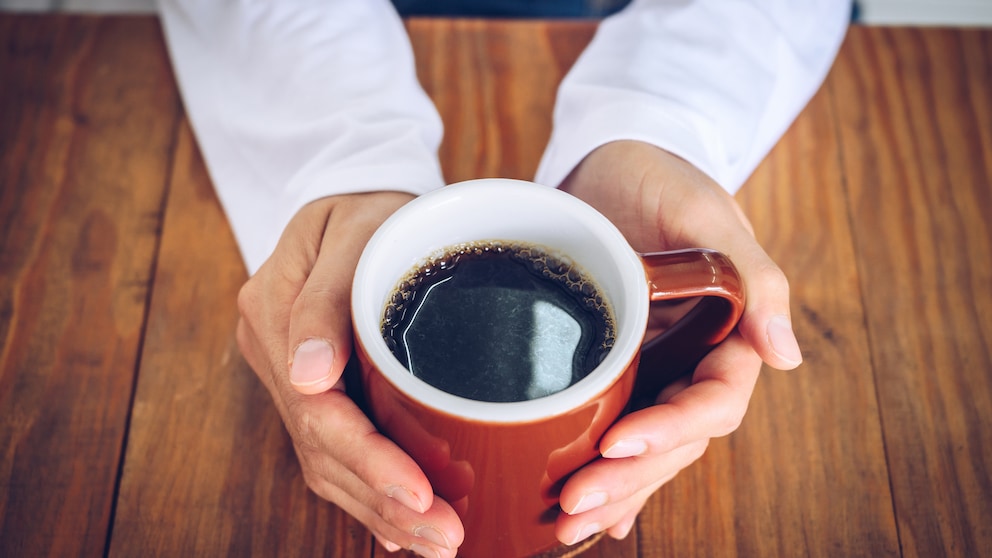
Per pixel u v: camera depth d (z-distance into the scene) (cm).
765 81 56
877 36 64
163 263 54
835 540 46
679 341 40
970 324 52
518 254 39
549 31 63
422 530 38
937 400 50
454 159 57
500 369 37
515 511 38
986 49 64
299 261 46
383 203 46
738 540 46
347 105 52
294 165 53
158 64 62
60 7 103
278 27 56
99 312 52
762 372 51
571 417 34
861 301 53
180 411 49
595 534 45
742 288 37
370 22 57
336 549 45
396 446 38
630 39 56
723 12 56
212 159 56
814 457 48
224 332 51
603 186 49
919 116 60
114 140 59
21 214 56
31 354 51
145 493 47
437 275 39
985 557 46
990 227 56
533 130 59
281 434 48
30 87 61
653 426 38
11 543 45
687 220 45
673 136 50
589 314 38
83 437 48
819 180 58
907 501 47
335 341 39
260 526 46
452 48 62
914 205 57
